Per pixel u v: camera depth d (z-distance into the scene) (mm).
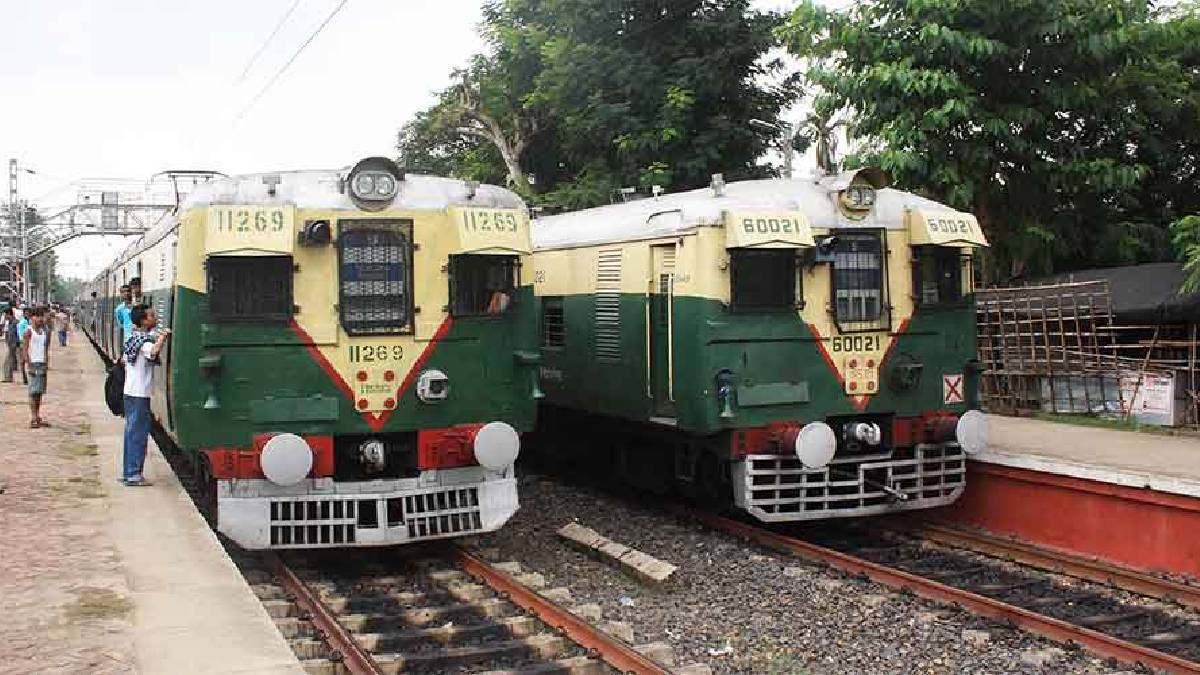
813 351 10359
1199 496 8969
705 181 20312
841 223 10508
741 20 20219
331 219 8992
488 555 9633
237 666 5613
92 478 11328
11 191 53094
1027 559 9719
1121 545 9781
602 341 12148
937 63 15227
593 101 20141
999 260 16641
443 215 9312
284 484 8609
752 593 8703
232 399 8812
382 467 9102
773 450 10234
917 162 14703
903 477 10734
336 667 6723
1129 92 16172
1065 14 14695
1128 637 7617
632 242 11414
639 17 20625
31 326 15648
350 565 9602
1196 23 16562
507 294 9547
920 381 10820
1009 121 15344
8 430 15438
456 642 7402
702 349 10047
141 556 7949
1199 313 13117
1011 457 10867
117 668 5574
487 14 23797
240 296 8828
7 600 6777
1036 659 7078
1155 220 17438
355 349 9039
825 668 6996
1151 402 13617
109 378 11438
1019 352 15242
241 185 8898
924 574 9453
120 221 41281
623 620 7957
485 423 9422
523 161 24359
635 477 12953
